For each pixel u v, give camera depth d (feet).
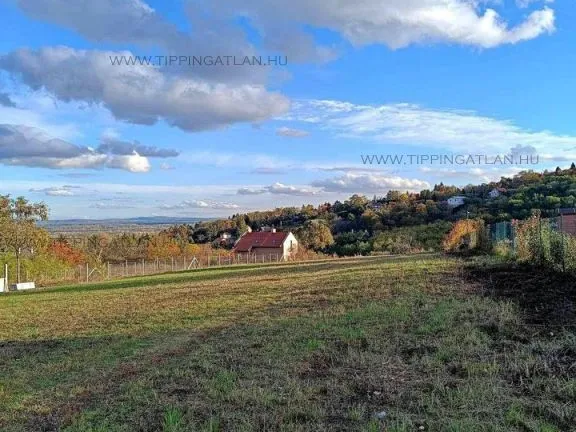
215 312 38.75
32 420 17.38
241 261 166.30
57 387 21.06
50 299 62.54
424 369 18.99
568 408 14.40
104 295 61.93
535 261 46.60
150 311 42.73
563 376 16.87
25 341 33.09
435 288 39.04
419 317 28.07
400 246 153.28
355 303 35.76
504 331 23.07
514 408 14.71
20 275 124.88
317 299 40.06
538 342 20.53
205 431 14.53
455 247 99.55
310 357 22.07
